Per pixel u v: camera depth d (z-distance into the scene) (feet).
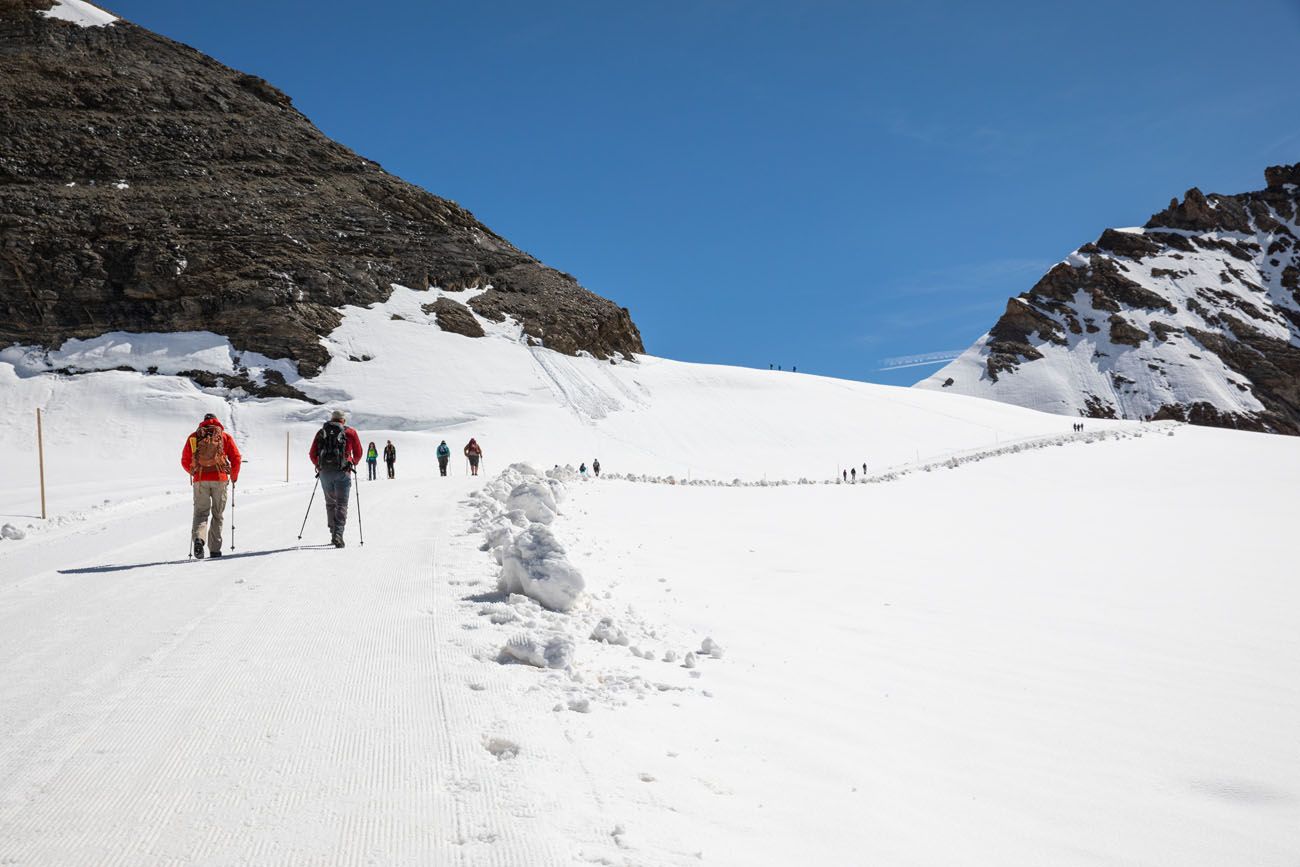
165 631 19.88
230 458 32.76
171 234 288.51
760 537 50.62
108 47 373.81
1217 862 12.32
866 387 349.20
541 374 282.77
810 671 21.27
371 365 265.13
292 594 24.09
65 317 265.54
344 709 14.44
